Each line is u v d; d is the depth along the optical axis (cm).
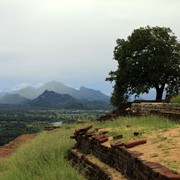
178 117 1716
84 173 1400
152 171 832
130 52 5066
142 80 5128
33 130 11869
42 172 1559
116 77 5222
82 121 3231
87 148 1614
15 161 1911
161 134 1317
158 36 5150
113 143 1264
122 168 1123
